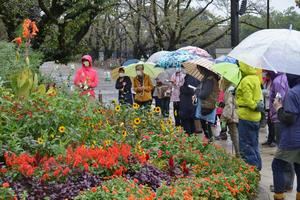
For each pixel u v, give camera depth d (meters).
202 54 10.66
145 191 3.90
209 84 7.42
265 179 6.36
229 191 4.52
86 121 5.43
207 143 5.98
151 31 27.16
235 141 7.24
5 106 4.98
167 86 11.05
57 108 5.21
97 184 4.05
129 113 6.62
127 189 3.76
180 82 10.05
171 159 4.98
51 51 13.72
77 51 14.39
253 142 6.24
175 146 5.66
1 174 3.85
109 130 5.68
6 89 5.80
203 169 5.12
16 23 13.09
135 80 10.47
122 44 45.94
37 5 13.34
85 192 3.73
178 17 25.23
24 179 3.83
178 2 25.14
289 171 5.73
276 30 5.49
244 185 4.91
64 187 3.83
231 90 7.17
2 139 4.55
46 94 5.74
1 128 4.66
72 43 14.11
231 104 7.17
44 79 8.86
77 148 4.64
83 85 7.59
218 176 4.75
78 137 5.05
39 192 3.73
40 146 4.50
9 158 4.07
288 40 5.23
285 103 4.81
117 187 3.84
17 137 4.64
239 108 6.24
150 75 11.15
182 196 3.90
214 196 4.30
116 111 6.60
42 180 3.84
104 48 43.81
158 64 10.48
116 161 4.47
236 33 10.39
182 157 5.36
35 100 5.24
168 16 25.33
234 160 5.64
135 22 29.23
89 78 8.02
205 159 5.46
